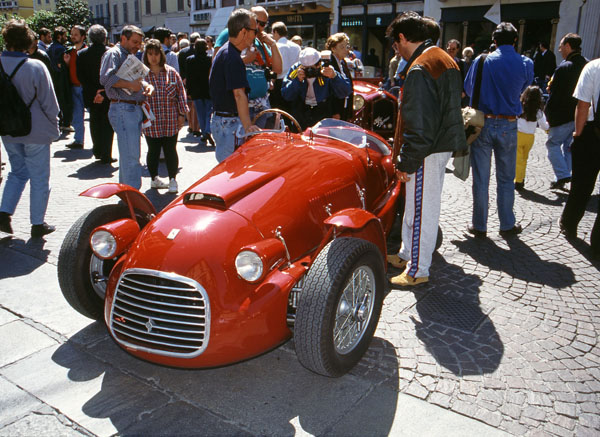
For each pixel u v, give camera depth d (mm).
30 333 3213
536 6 18219
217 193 2857
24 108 4324
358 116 5828
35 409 2541
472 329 3316
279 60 5719
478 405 2582
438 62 3443
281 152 3506
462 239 4934
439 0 20688
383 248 3156
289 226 2869
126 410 2545
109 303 2672
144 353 2545
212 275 2469
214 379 2809
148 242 2668
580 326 3373
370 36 24219
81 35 8898
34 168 4621
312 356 2525
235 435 2373
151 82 5895
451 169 7770
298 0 25547
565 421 2477
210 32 31766
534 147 9367
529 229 5199
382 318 3453
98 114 7555
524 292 3852
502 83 4551
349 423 2449
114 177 7004
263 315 2492
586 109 4465
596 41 17156
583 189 4711
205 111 9250
